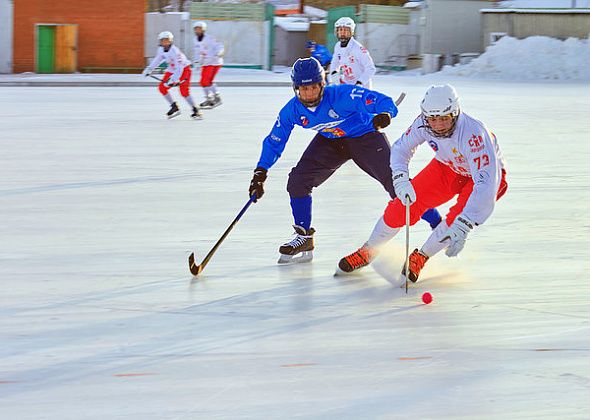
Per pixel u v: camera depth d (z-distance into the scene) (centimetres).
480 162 1148
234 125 3562
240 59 8412
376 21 8675
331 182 2184
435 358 939
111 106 4419
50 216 1723
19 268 1320
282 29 9494
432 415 791
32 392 838
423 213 1324
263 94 5459
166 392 840
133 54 7838
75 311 1103
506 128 3469
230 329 1037
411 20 8806
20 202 1870
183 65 3719
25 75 7312
